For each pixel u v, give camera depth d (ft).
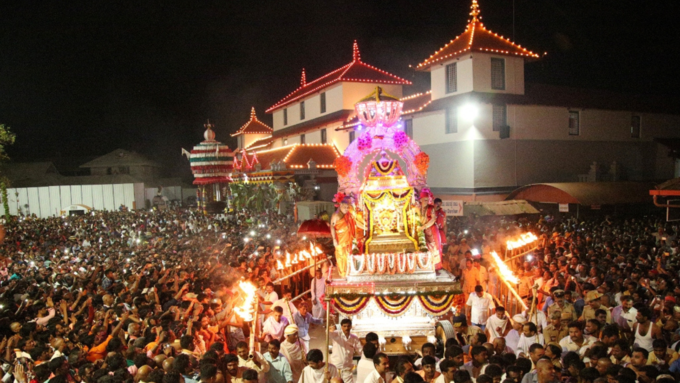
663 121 119.75
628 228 70.28
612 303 35.78
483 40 99.71
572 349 28.84
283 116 185.16
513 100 99.40
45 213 185.37
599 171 106.32
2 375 27.20
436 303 32.09
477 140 97.19
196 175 161.79
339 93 145.18
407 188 34.91
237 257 56.85
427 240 35.88
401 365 23.62
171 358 24.53
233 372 23.58
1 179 135.74
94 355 28.09
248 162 159.63
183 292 39.83
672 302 31.60
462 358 24.84
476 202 93.30
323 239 51.90
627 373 20.33
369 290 30.68
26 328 31.42
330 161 141.90
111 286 43.73
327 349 27.04
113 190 192.44
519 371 22.31
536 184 92.27
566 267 44.37
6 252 75.61
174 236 89.76
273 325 34.37
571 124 107.34
